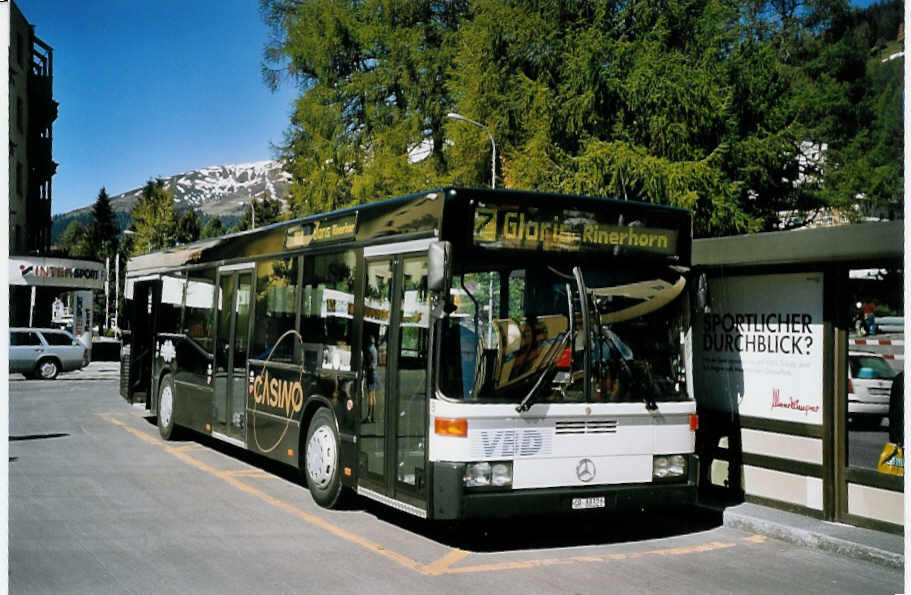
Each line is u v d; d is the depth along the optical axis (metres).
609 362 7.66
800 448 8.69
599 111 30.08
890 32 42.94
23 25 50.41
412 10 41.34
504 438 7.17
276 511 8.94
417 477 7.38
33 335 31.23
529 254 7.52
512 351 7.34
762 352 9.14
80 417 17.67
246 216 90.69
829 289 8.41
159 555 7.11
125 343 16.45
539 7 32.47
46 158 53.72
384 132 40.28
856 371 8.18
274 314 10.46
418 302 7.59
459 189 7.32
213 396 12.09
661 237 8.05
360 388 8.41
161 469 11.35
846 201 34.34
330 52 42.28
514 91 32.38
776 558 7.50
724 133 29.50
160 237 76.19
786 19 43.06
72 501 9.21
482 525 8.57
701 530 8.56
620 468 7.59
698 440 9.84
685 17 30.50
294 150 44.41
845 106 38.19
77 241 153.88
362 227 8.69
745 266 9.12
